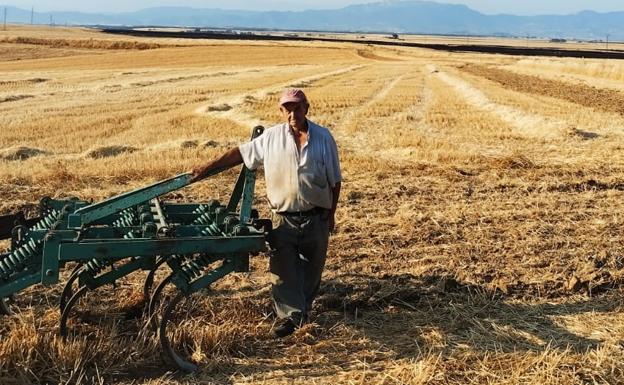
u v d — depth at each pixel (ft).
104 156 43.68
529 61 201.98
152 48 272.72
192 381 14.74
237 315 17.88
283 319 16.81
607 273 21.25
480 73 165.78
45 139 52.75
